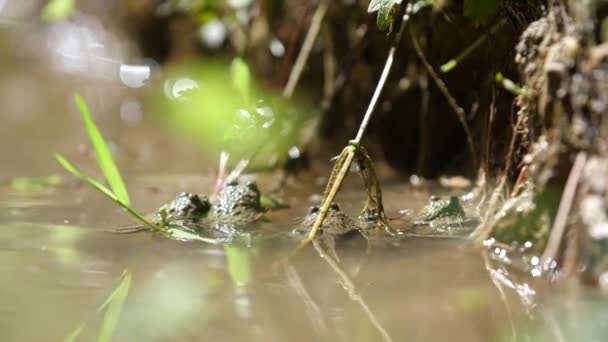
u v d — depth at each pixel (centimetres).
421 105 106
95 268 89
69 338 84
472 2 93
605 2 90
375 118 108
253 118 100
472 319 86
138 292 87
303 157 106
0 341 84
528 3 92
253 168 105
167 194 101
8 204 98
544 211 90
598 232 88
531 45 91
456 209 95
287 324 85
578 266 88
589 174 89
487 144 95
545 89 90
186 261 90
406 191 101
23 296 87
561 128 90
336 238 93
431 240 92
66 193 101
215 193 99
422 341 84
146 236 93
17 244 92
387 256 91
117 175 93
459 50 98
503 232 91
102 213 97
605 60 89
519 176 91
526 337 85
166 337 84
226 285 88
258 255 91
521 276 89
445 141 105
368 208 95
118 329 85
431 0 98
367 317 86
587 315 86
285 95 106
